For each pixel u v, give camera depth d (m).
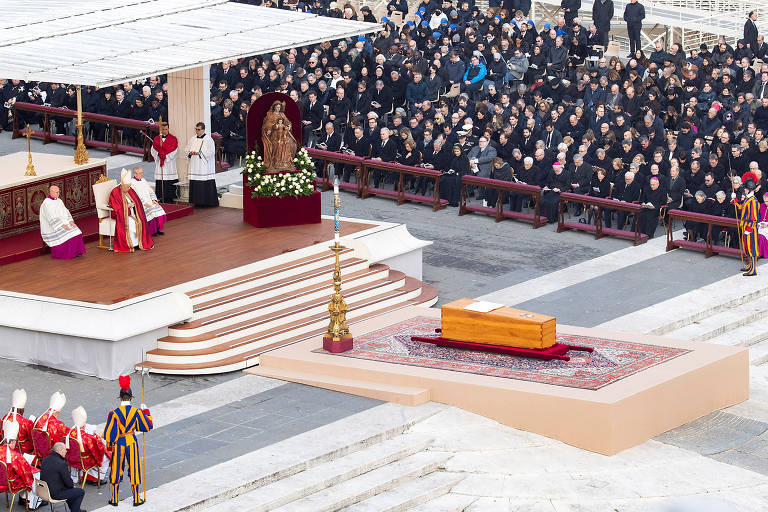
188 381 36.56
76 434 29.41
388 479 31.48
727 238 47.59
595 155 51.56
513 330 36.56
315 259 41.84
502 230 49.94
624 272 45.69
